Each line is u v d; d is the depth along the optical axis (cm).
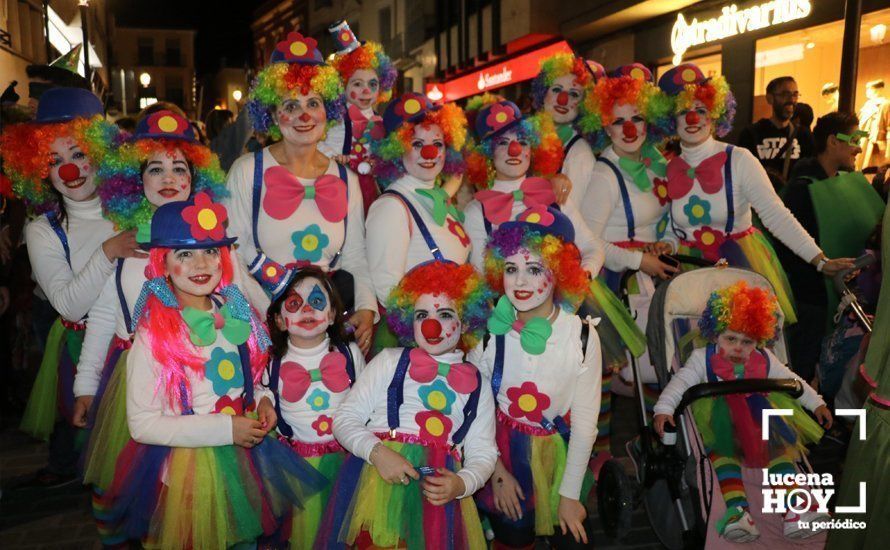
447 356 319
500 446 331
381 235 378
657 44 1427
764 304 375
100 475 323
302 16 4362
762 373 381
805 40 1042
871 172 796
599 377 332
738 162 468
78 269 382
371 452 295
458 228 399
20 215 564
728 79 1196
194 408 303
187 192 347
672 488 362
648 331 407
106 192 342
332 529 303
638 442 420
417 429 310
